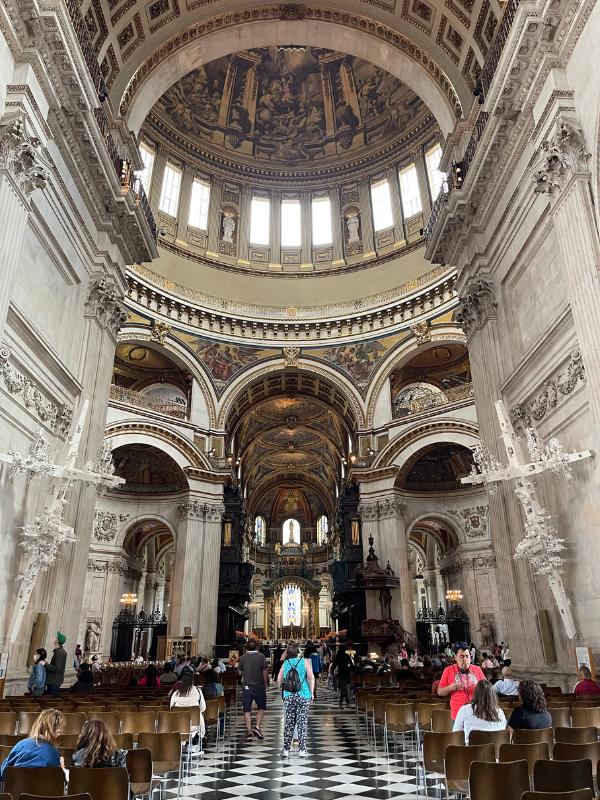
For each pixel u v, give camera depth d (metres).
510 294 13.60
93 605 25.69
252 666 10.62
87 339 13.91
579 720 6.02
